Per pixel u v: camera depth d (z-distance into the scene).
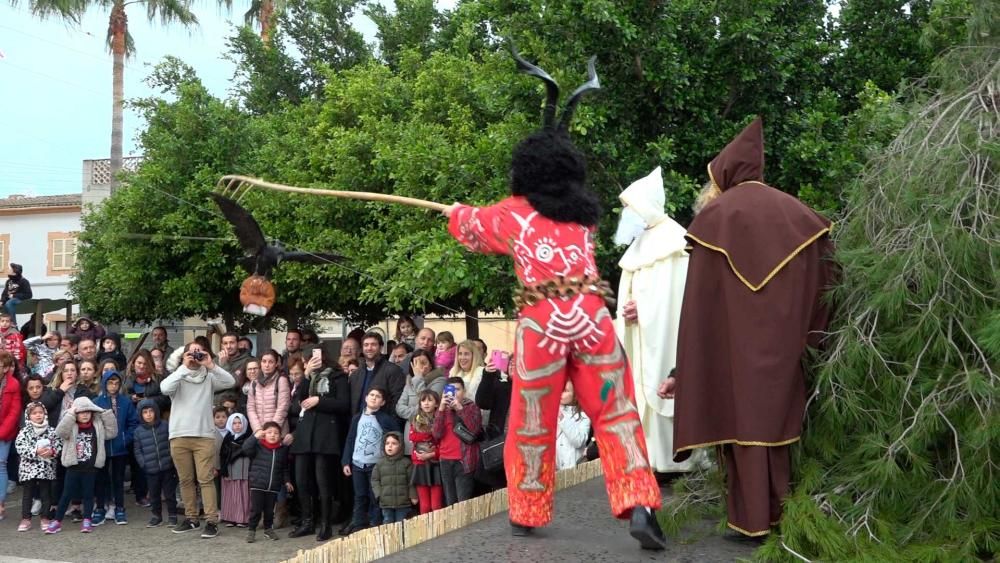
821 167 7.67
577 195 3.10
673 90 7.89
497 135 8.37
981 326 2.94
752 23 7.64
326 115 13.54
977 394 2.92
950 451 3.08
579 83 7.70
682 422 3.24
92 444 8.88
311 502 8.45
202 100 13.86
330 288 12.99
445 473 7.12
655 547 3.12
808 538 2.92
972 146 3.15
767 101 8.41
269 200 12.69
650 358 4.10
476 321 13.14
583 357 3.07
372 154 11.83
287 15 17.89
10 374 9.34
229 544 8.20
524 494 3.26
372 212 11.73
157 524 9.15
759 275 3.15
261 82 17.45
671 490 4.26
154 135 13.91
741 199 3.30
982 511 2.90
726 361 3.22
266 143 14.13
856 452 3.13
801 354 3.17
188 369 8.69
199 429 8.61
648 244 4.20
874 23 8.94
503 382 7.18
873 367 3.15
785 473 3.15
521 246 3.07
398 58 16.17
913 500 3.06
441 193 9.35
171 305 14.11
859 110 7.80
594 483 4.56
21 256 25.70
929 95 3.97
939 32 5.26
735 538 3.32
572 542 3.30
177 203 13.41
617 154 7.79
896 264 3.13
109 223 14.39
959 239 3.01
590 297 3.06
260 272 4.30
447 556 3.15
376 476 7.53
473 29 12.35
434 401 7.38
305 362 9.09
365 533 3.20
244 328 16.25
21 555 7.95
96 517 9.30
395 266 9.38
